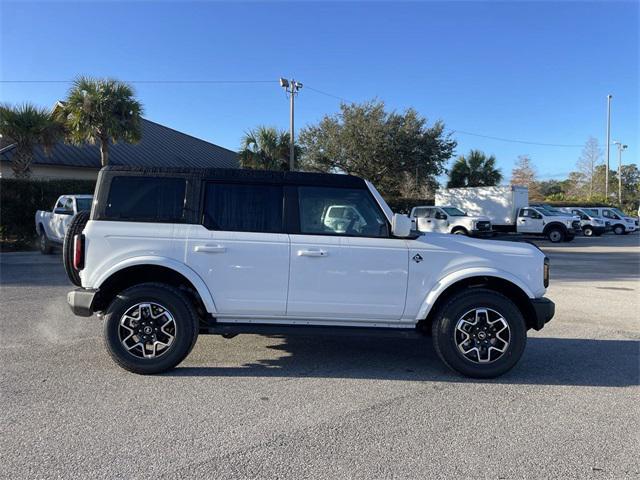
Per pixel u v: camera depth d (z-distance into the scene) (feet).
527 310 17.08
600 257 60.70
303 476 10.18
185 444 11.47
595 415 13.46
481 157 147.54
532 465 10.73
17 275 38.50
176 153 105.81
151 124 115.85
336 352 19.25
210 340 20.57
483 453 11.24
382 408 13.75
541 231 88.79
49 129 66.18
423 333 16.76
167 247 15.98
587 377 16.65
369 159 111.86
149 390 14.83
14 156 65.92
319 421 12.84
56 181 63.62
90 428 12.23
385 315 16.38
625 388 15.61
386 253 16.22
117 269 15.76
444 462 10.81
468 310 16.11
